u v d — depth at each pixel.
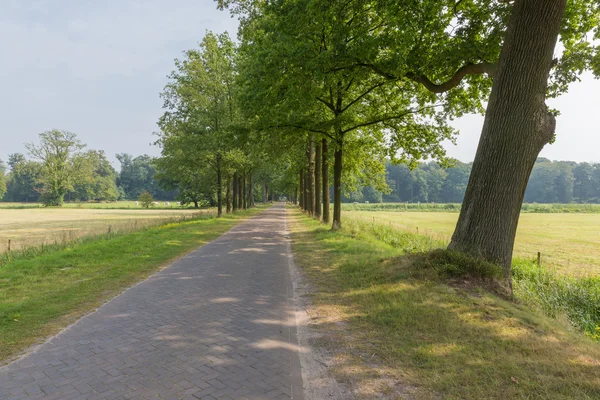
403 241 17.25
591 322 7.61
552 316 7.09
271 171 47.84
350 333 4.86
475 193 7.04
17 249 14.67
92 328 5.09
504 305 5.52
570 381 3.30
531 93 6.57
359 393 3.34
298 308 6.10
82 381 3.58
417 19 9.51
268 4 13.73
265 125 16.08
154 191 141.75
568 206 89.94
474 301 5.54
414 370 3.71
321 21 10.88
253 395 3.33
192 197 74.06
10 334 4.84
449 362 3.79
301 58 11.88
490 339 4.34
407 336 4.57
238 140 18.44
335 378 3.64
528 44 6.53
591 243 23.48
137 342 4.58
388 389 3.38
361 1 10.00
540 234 30.56
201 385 3.51
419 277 6.70
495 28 9.92
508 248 6.78
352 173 26.48
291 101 13.14
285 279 8.23
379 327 4.97
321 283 7.74
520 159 6.65
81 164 85.44
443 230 28.66
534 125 6.58
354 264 8.99
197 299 6.58
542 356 3.88
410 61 9.95
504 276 6.59
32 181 106.62
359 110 18.11
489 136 6.94
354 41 10.62
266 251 12.45
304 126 16.02
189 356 4.18
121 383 3.54
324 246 13.00
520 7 6.68
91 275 8.57
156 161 33.72
